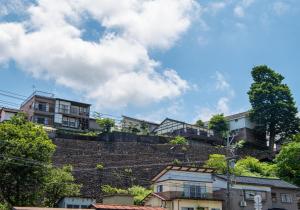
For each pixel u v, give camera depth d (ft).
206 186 140.87
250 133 268.62
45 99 245.45
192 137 250.78
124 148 196.65
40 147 128.57
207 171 142.72
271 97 263.90
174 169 138.51
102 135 200.95
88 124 253.44
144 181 186.29
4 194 124.77
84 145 189.78
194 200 134.00
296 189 158.51
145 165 193.06
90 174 173.68
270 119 259.19
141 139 211.41
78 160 182.70
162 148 205.16
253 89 269.44
